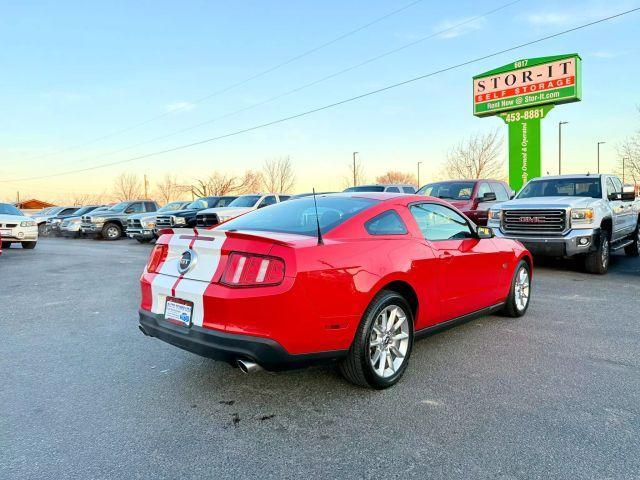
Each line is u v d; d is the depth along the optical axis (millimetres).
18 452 2789
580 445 2852
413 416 3244
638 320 5746
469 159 40938
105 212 22578
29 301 7109
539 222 9000
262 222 4156
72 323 5773
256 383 3850
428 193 13461
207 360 4402
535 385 3766
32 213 36312
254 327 3135
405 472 2582
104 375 4027
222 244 3336
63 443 2896
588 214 8727
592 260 9078
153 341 5000
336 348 3412
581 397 3535
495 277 5230
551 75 20188
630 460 2689
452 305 4527
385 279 3668
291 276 3158
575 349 4656
